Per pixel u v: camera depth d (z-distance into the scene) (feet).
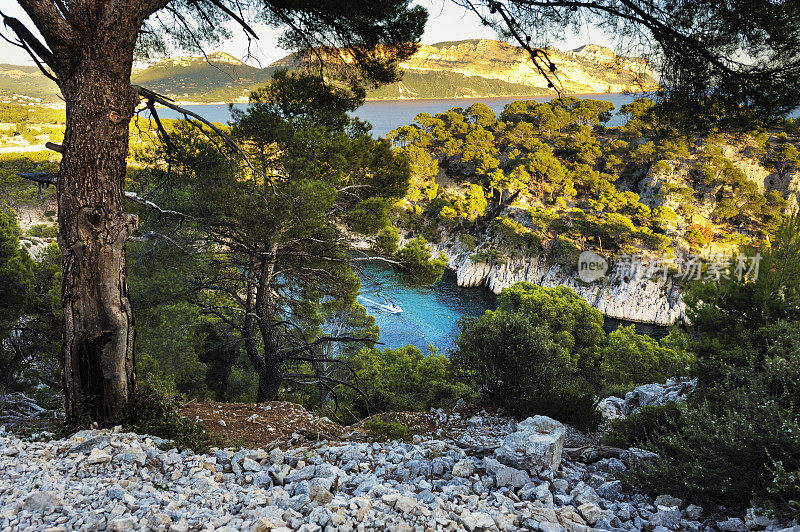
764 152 249.34
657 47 16.61
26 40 15.92
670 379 37.14
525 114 348.38
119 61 16.15
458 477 13.69
